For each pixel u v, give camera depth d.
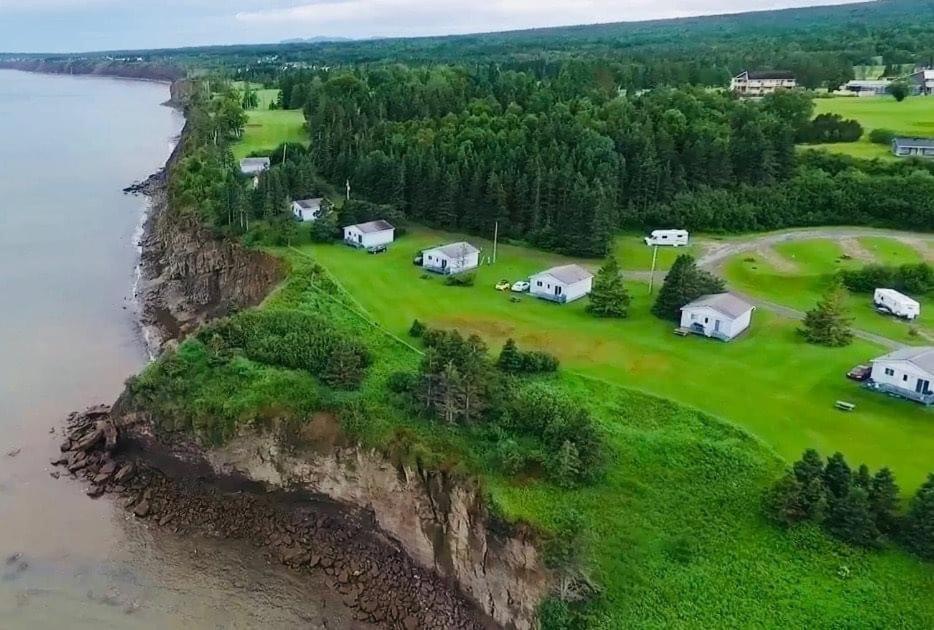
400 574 53.50
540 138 109.25
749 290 81.81
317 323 70.50
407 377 60.03
